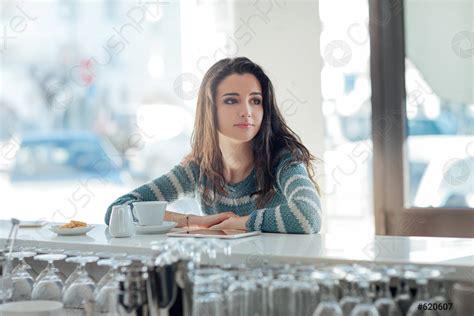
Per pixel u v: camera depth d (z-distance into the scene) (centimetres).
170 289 122
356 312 109
